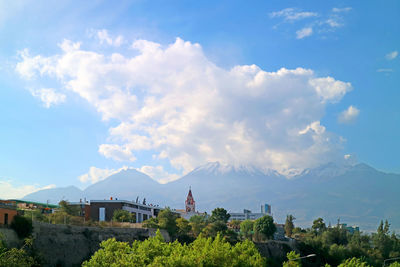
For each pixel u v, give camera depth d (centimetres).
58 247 10975
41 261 9825
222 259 9856
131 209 19788
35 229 10438
